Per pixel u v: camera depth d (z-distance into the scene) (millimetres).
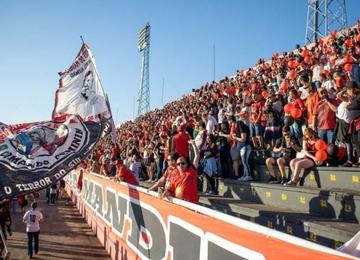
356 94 7215
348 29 22891
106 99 8922
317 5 33781
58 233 15945
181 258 5012
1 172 6559
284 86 14688
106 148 25781
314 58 17422
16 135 7027
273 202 7504
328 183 6949
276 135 10492
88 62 9281
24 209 25516
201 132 10875
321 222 5355
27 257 12523
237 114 12766
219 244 3936
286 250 2809
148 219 6754
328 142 8375
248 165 9453
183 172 6496
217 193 10156
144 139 20672
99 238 13344
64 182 38531
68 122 7445
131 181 10266
